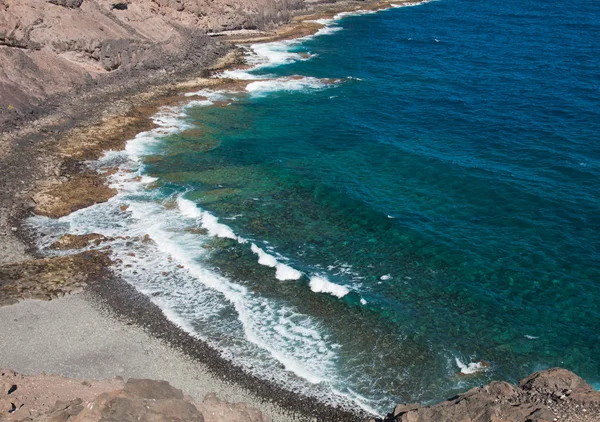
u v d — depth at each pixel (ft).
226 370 100.22
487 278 126.00
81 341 105.70
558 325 112.06
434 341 107.76
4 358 100.53
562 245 137.08
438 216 150.30
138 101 220.84
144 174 168.25
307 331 110.11
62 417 70.44
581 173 170.30
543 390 78.79
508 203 155.22
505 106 227.20
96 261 128.36
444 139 196.65
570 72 272.51
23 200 150.00
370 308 116.37
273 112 222.07
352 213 151.64
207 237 139.54
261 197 159.12
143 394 74.95
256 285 123.13
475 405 74.90
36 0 228.22
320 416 91.30
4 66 203.41
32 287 118.62
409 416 75.87
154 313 114.01
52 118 196.65
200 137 196.13
